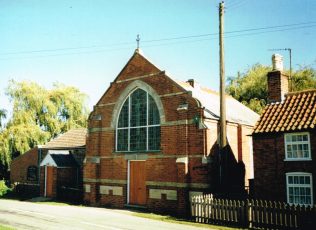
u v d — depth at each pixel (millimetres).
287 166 17203
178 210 20047
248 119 26375
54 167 29078
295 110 18156
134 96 24047
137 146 23297
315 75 43062
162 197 21250
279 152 17594
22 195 31578
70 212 20469
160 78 22516
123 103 24562
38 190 30578
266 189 17812
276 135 17797
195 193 19797
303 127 16609
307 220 14086
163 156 21625
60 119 43688
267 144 18094
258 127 18578
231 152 22328
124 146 24047
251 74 48219
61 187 28562
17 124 37812
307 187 16453
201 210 17359
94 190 24922
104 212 20766
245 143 24078
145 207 22281
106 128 25250
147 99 23203
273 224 15016
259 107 41406
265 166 18016
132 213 20500
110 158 24625
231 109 26203
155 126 22547
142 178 22859
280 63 20359
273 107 19375
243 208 15930
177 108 21156
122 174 23703
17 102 39062
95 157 25344
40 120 40562
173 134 21312
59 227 15055
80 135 32469
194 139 20312
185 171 20094
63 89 44062
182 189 20031
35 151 33844
